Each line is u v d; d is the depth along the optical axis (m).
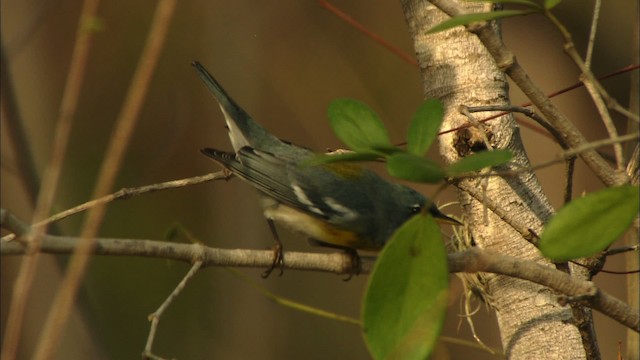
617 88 17.34
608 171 5.69
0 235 12.06
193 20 19.44
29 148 10.79
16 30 12.57
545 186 15.27
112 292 18.09
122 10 19.42
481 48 7.78
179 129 19.47
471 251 5.72
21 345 10.87
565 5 17.69
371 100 19.28
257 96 19.53
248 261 5.95
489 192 7.57
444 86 7.81
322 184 8.34
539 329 7.29
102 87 19.17
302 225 8.51
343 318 9.23
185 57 19.47
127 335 17.88
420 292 4.53
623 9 17.55
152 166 19.33
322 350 18.59
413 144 4.71
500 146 7.54
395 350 4.49
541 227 7.52
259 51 19.64
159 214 19.11
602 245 4.58
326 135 19.23
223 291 18.66
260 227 19.11
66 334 11.05
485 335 16.91
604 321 15.20
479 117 7.64
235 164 8.25
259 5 19.66
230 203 19.17
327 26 19.89
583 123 17.20
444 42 7.87
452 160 7.50
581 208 4.58
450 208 15.93
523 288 7.42
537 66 17.64
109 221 18.77
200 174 19.39
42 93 13.93
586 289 5.59
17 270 12.08
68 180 18.47
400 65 19.62
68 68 18.44
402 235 4.53
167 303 5.54
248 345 18.30
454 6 5.77
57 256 10.79
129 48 19.38
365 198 8.24
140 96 5.38
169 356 17.78
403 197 8.37
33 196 10.67
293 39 19.77
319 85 19.50
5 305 12.00
